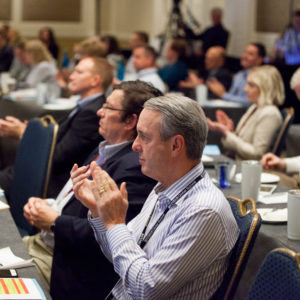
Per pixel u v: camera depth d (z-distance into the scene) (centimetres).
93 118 389
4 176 402
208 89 728
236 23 1155
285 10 1008
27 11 1437
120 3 1476
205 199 185
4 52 1158
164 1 1381
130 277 185
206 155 391
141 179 251
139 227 209
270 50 1023
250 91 445
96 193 200
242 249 184
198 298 184
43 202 275
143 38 1016
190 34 1146
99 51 616
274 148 435
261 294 159
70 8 1457
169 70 824
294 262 153
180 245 180
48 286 274
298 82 375
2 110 650
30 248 296
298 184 369
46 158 350
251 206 219
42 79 764
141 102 273
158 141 192
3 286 184
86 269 253
